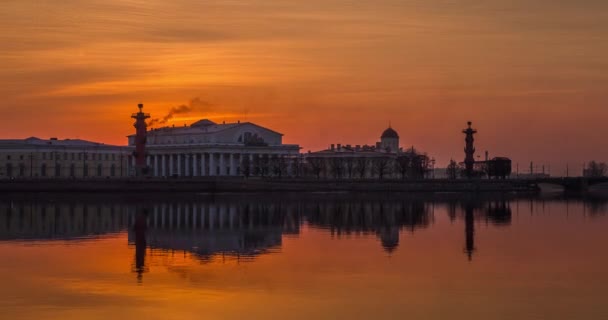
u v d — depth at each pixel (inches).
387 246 4601.4
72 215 6998.0
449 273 3587.6
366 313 2829.7
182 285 3297.2
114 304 2960.1
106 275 3533.5
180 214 7219.5
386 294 3122.5
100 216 6899.6
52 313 2827.3
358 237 5123.0
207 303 2972.4
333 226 5959.6
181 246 4611.2
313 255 4178.2
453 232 5467.5
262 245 4665.4
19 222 6215.6
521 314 2812.5
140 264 3855.8
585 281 3395.7
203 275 3528.5
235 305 2942.9
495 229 5713.6
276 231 5556.1
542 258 4069.9
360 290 3196.4
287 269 3698.3
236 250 4411.9
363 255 4188.0
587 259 4035.4
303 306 2928.2
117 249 4461.1
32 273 3590.1
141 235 5246.1
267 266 3789.4
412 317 2778.1
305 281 3383.4
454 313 2827.3
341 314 2815.0
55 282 3366.1
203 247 4559.5
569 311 2849.4
